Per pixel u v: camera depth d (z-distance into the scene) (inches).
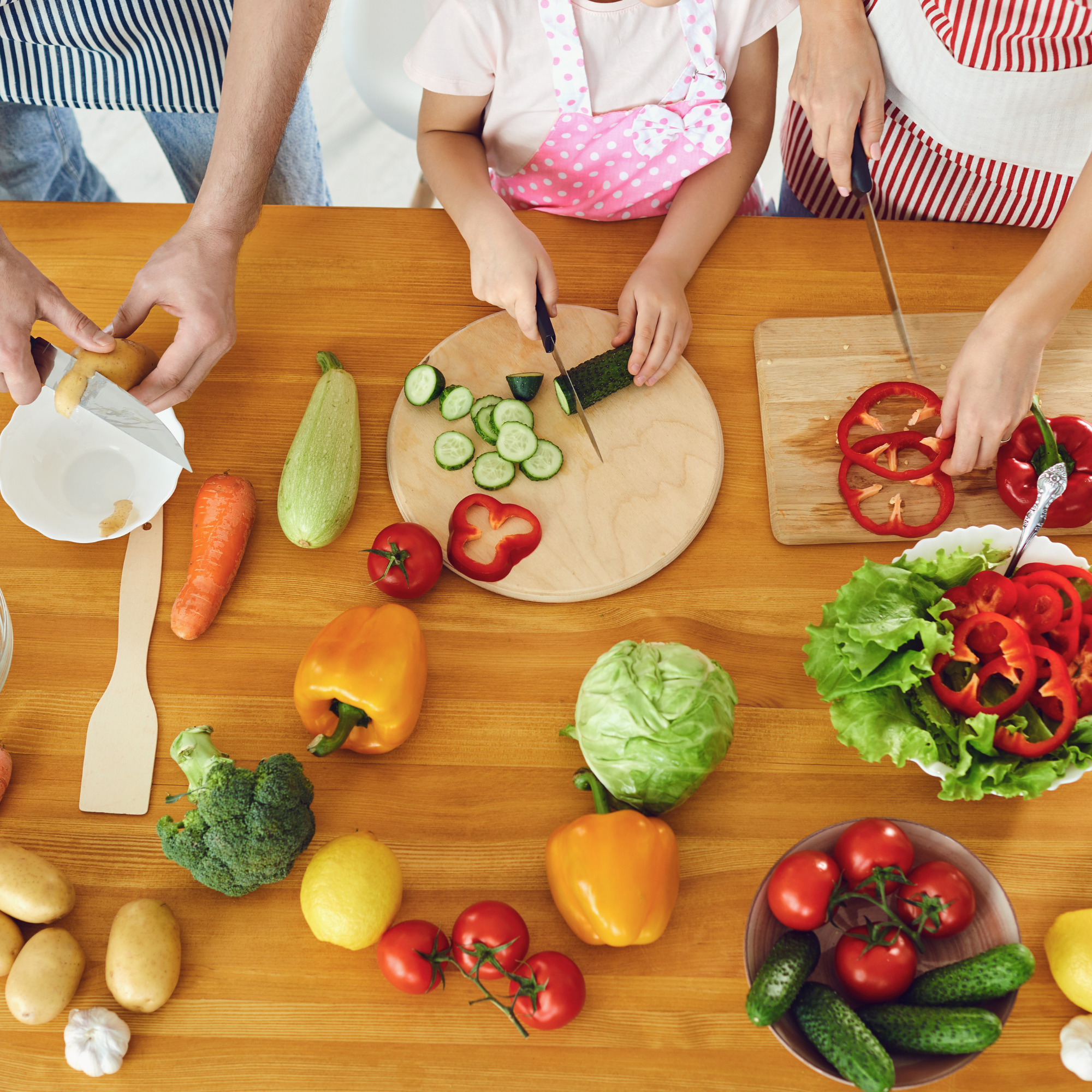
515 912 39.4
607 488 50.6
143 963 38.5
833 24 58.9
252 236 58.7
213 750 41.6
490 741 45.3
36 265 57.5
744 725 45.7
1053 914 41.8
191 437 52.7
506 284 52.6
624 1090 38.7
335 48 135.0
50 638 47.4
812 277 57.8
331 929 38.9
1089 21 52.2
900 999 36.6
